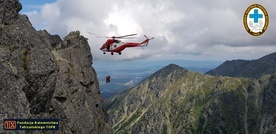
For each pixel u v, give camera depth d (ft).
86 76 158.61
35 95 101.14
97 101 166.91
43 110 107.34
